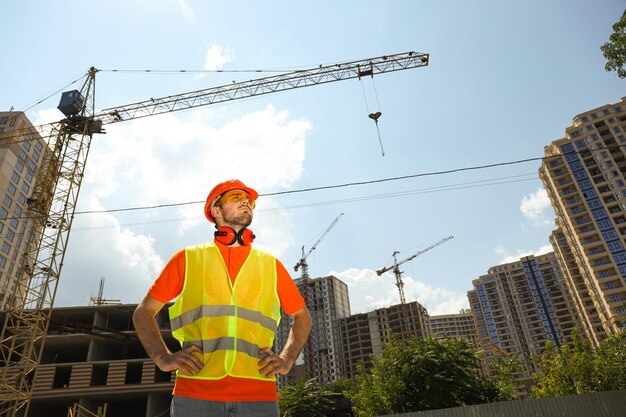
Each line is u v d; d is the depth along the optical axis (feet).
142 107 180.45
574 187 370.12
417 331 533.96
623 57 48.98
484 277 646.33
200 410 6.23
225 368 6.53
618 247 329.93
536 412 73.97
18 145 317.22
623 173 350.43
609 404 71.61
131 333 152.05
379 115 119.85
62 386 152.35
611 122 368.48
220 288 7.26
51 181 145.89
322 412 140.56
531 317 593.01
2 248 287.48
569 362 143.84
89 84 171.94
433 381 112.78
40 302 135.64
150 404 135.33
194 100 184.85
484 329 623.77
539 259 614.75
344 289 652.07
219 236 7.89
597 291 334.44
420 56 178.91
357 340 568.41
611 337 145.69
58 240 140.87
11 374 129.59
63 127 153.69
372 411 121.08
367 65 180.86
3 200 294.46
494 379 137.39
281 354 7.61
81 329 145.18
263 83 184.85
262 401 6.64
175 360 6.47
